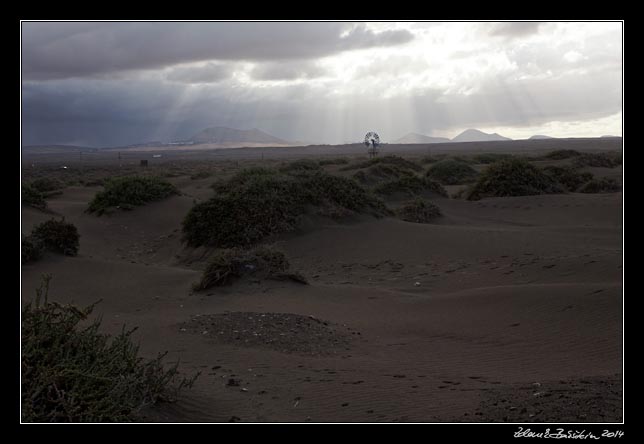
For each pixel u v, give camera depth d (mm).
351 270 20156
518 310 12828
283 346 11070
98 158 191625
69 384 6129
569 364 9594
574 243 21328
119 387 6355
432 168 51719
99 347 7023
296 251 22766
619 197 32906
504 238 22312
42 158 195875
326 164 62031
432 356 10484
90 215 32031
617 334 10812
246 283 16578
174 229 29219
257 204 24422
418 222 27906
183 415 7047
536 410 6789
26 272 18141
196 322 12578
